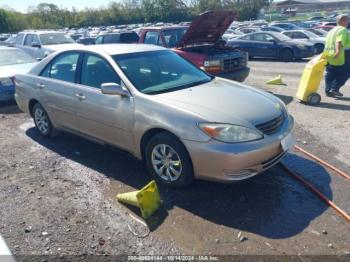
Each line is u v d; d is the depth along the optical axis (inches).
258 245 121.4
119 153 204.2
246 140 140.0
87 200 154.3
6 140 235.1
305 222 133.5
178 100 155.9
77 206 149.6
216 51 333.4
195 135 142.4
